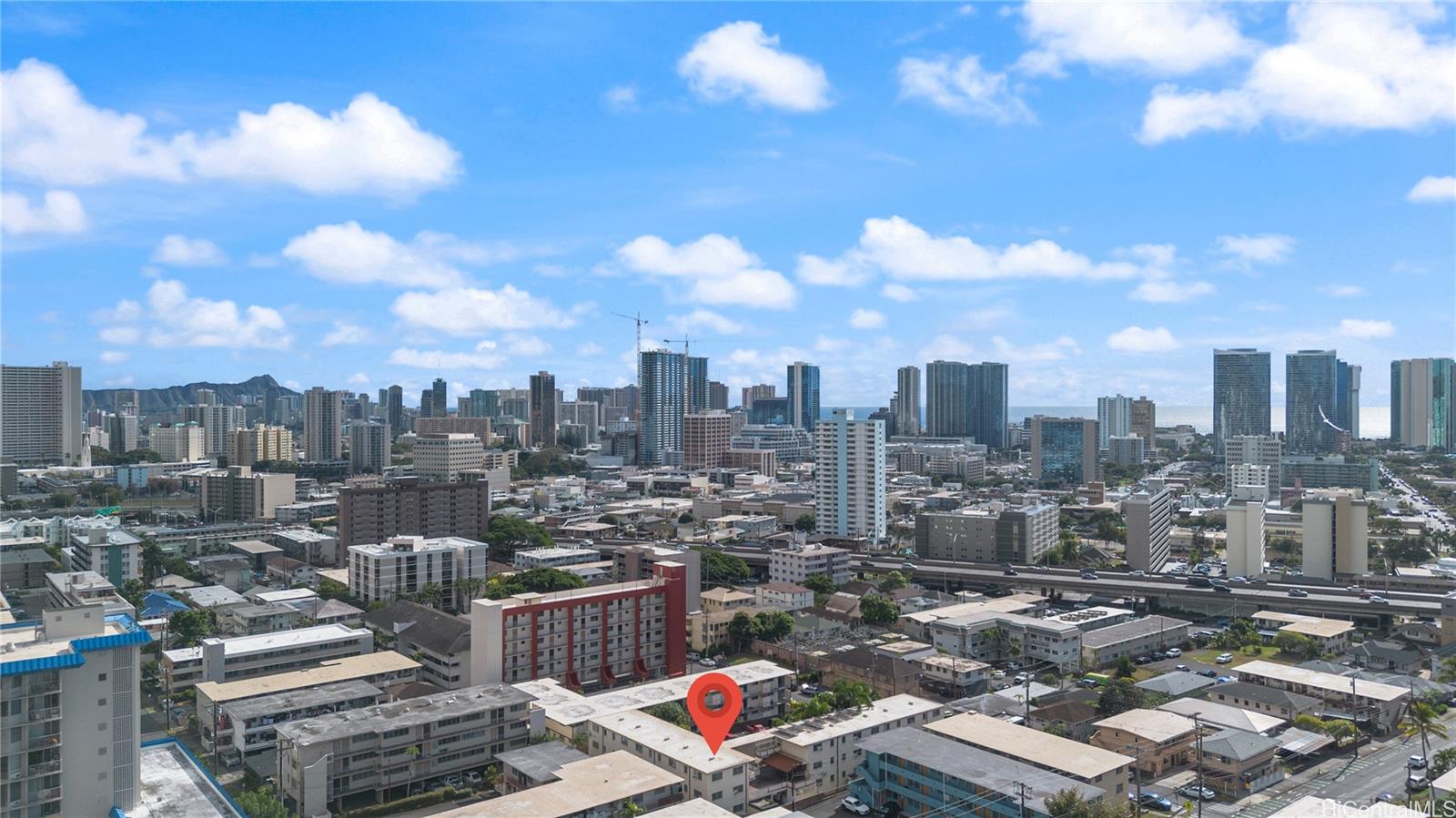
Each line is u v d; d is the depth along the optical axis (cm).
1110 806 15675
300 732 17862
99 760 14962
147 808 15275
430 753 18725
